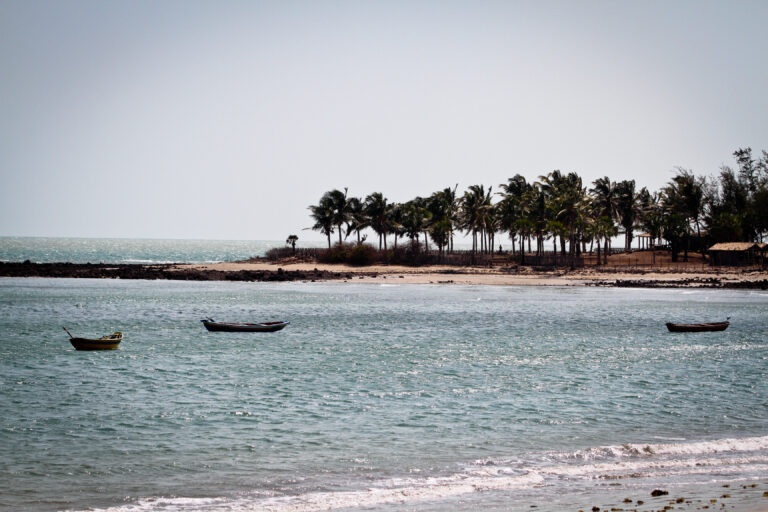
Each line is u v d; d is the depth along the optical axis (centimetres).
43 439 3672
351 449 3475
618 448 3359
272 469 3170
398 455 3366
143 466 3225
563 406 4400
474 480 2941
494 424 3950
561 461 3222
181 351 6688
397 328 8525
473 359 6234
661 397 4662
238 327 8019
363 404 4466
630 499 2572
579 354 6538
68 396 4697
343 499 2703
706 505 2466
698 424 3934
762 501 2503
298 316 9825
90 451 3459
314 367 5822
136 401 4550
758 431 3775
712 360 6212
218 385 5072
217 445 3559
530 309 10806
